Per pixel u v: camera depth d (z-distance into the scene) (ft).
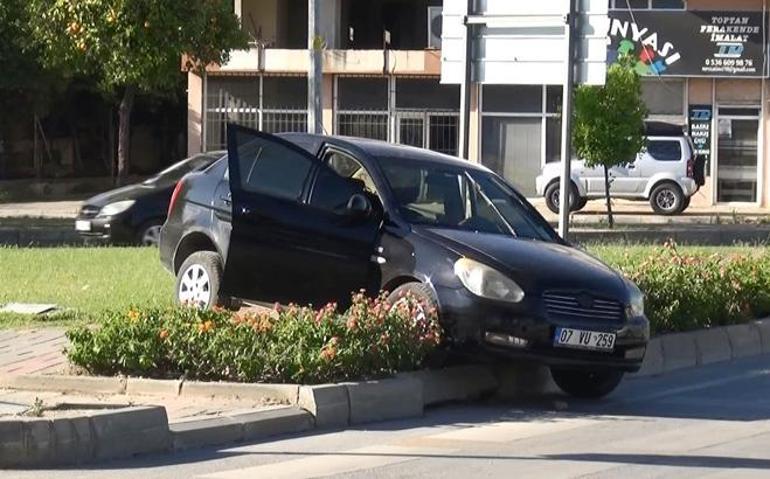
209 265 43.78
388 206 39.34
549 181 117.39
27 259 62.54
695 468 29.53
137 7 93.71
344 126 131.75
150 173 154.71
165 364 35.96
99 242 78.02
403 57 128.67
